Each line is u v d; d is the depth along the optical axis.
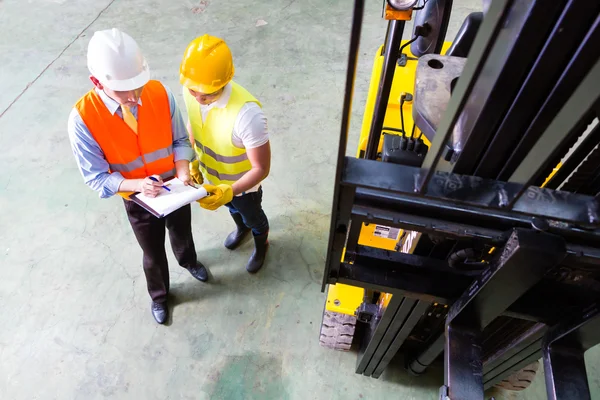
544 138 0.70
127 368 2.36
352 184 0.77
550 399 0.99
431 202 0.93
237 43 4.11
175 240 2.33
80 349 2.42
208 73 1.53
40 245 2.82
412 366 2.21
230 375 2.34
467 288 1.08
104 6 4.59
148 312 2.55
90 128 1.56
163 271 2.32
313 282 2.68
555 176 1.02
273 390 2.29
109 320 2.52
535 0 0.62
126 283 2.66
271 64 3.91
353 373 2.34
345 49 4.07
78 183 3.14
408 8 1.12
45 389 2.28
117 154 1.69
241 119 1.69
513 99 0.75
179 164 1.87
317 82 3.77
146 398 2.27
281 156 3.27
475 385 0.97
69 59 4.04
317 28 4.26
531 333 1.31
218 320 2.53
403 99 1.51
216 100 1.69
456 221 0.94
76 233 2.88
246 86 3.72
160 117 1.69
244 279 2.69
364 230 2.05
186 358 2.40
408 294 1.15
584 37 0.64
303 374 2.34
